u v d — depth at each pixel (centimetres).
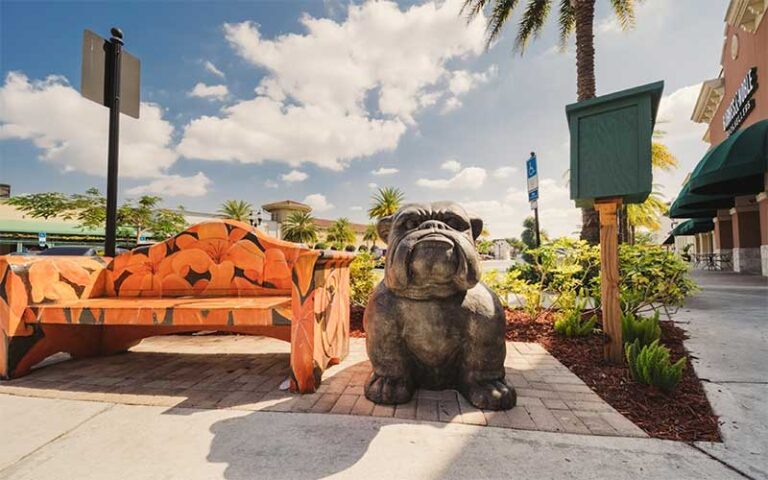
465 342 244
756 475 162
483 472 165
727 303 632
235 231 345
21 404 250
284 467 172
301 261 266
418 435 199
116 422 221
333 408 235
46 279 317
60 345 339
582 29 993
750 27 1117
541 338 400
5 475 169
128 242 2541
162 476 166
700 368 296
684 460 173
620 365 301
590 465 170
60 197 2142
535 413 224
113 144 404
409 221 248
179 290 349
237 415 228
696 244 2761
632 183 284
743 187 1022
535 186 665
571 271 432
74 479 165
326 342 294
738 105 1218
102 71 401
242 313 270
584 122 302
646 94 279
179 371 322
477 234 275
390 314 246
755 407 228
